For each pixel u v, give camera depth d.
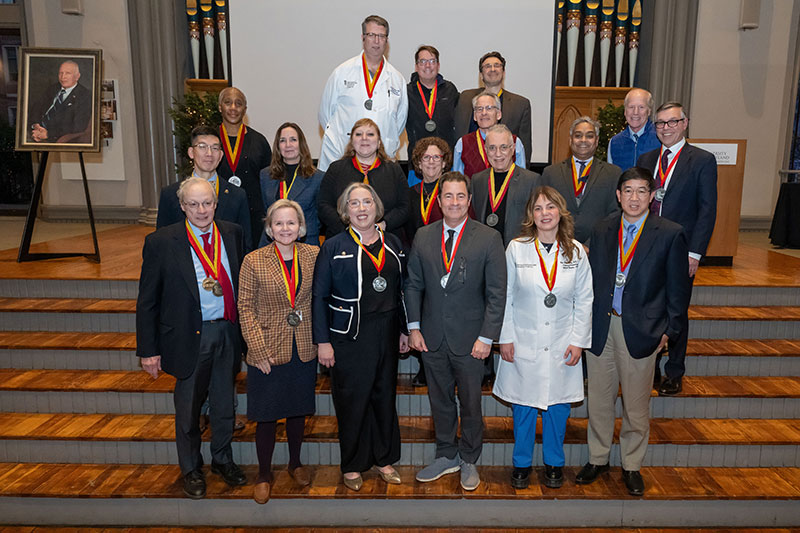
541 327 2.62
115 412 3.34
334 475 2.96
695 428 3.15
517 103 3.80
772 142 6.61
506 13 5.80
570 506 2.82
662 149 3.18
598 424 2.82
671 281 2.61
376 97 3.58
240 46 5.89
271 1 5.80
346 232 2.61
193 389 2.66
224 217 3.04
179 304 2.57
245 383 3.38
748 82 6.46
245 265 2.58
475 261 2.59
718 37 6.34
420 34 5.87
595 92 6.94
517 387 2.70
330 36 5.85
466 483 2.80
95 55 4.49
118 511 2.85
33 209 4.57
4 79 7.32
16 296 4.02
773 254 5.27
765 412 3.27
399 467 3.06
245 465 3.09
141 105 6.51
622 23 6.71
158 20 6.33
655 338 2.60
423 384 3.34
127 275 4.05
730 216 4.57
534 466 3.07
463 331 2.62
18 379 3.43
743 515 2.82
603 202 3.02
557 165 3.15
